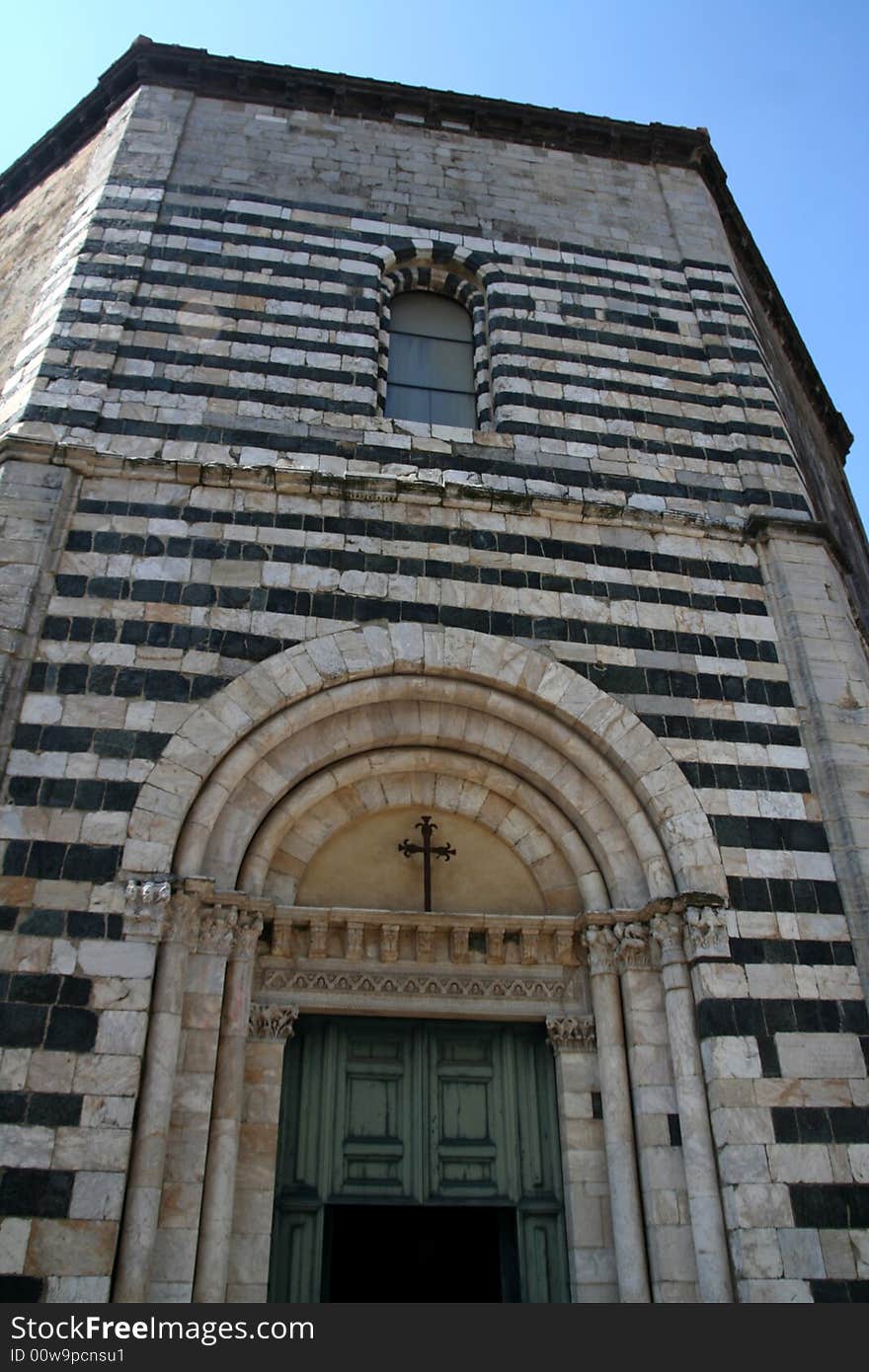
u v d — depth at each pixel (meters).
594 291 16.36
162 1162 9.08
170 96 17.47
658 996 10.82
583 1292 9.80
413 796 11.99
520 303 15.88
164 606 11.73
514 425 14.43
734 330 16.34
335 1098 10.64
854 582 18.00
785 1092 10.07
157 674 11.27
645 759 11.77
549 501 13.44
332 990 10.81
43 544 11.74
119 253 14.83
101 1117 8.99
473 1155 10.59
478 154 18.00
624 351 15.68
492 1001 11.07
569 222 17.33
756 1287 9.14
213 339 14.28
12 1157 8.73
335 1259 16.39
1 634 11.03
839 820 11.67
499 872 11.92
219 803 10.75
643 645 12.70
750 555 13.84
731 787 11.81
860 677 12.84
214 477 12.73
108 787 10.51
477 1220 16.11
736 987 10.52
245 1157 9.81
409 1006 10.91
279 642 11.77
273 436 13.54
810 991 10.64
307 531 12.62
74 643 11.30
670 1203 9.83
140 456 12.81
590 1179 10.31
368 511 12.95
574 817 11.84
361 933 11.02
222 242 15.38
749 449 14.89
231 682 11.38
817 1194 9.62
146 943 9.78
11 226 19.48
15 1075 9.03
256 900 10.53
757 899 11.10
